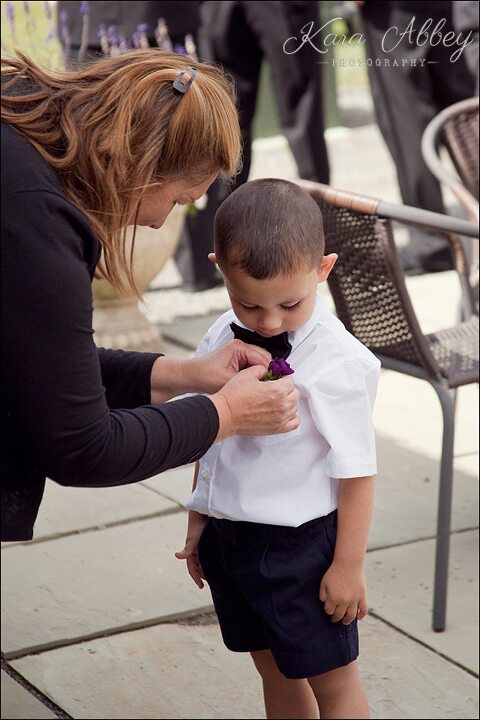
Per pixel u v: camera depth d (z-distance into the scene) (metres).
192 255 6.50
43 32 5.53
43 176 1.77
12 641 3.25
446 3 5.73
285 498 2.22
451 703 2.93
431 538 3.81
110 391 2.36
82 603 3.46
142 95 1.84
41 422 1.80
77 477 1.88
